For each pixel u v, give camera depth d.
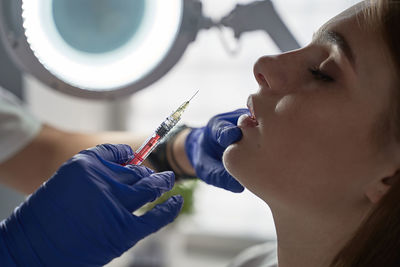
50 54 0.83
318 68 0.66
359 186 0.64
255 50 2.20
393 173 0.63
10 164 1.04
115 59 0.86
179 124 1.07
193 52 2.26
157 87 2.34
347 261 0.66
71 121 2.00
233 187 0.83
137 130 2.42
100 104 2.28
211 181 0.88
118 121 2.43
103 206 0.64
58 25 0.82
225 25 0.87
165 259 1.89
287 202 0.67
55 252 0.64
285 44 0.87
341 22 0.65
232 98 2.27
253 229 2.37
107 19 0.83
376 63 0.61
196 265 2.29
